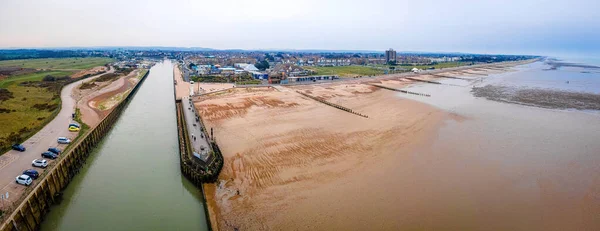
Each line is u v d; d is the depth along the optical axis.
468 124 63.69
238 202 33.66
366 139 53.16
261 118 66.94
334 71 183.38
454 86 126.69
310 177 39.16
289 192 35.59
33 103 70.88
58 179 35.62
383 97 95.31
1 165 37.12
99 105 75.56
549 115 73.19
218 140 52.81
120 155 49.47
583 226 29.69
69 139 46.94
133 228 30.12
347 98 92.06
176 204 34.72
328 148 48.88
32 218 28.77
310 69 192.00
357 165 42.69
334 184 37.38
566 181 38.41
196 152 43.16
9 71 130.75
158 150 51.91
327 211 31.92
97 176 41.66
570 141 53.41
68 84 104.94
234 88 107.38
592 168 42.12
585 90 114.38
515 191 35.97
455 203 33.41
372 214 31.42
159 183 39.84
